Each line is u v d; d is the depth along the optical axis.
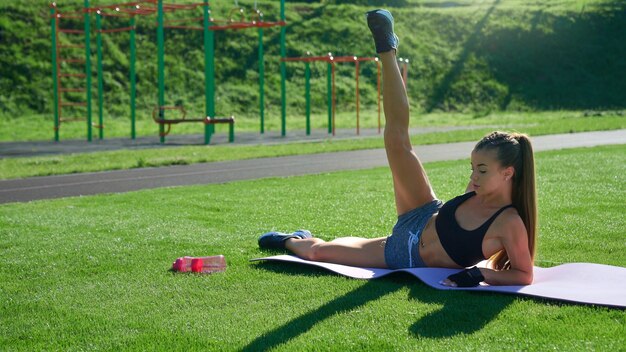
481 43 42.75
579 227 7.27
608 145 17.75
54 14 25.00
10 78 31.64
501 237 4.89
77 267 5.97
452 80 39.47
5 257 6.40
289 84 36.97
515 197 4.96
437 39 42.53
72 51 34.22
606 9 47.06
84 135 27.28
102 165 16.02
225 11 40.38
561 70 41.53
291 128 30.27
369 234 7.38
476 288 4.76
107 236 7.38
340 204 9.41
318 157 17.36
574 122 28.25
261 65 27.53
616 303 4.36
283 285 5.16
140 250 6.62
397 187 5.45
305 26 41.22
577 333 3.92
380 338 3.92
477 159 4.93
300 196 10.27
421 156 17.05
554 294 4.57
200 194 10.77
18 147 22.55
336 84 37.88
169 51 36.47
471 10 45.81
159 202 10.01
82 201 10.46
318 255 5.87
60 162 17.16
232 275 5.51
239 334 4.10
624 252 6.19
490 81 39.88
